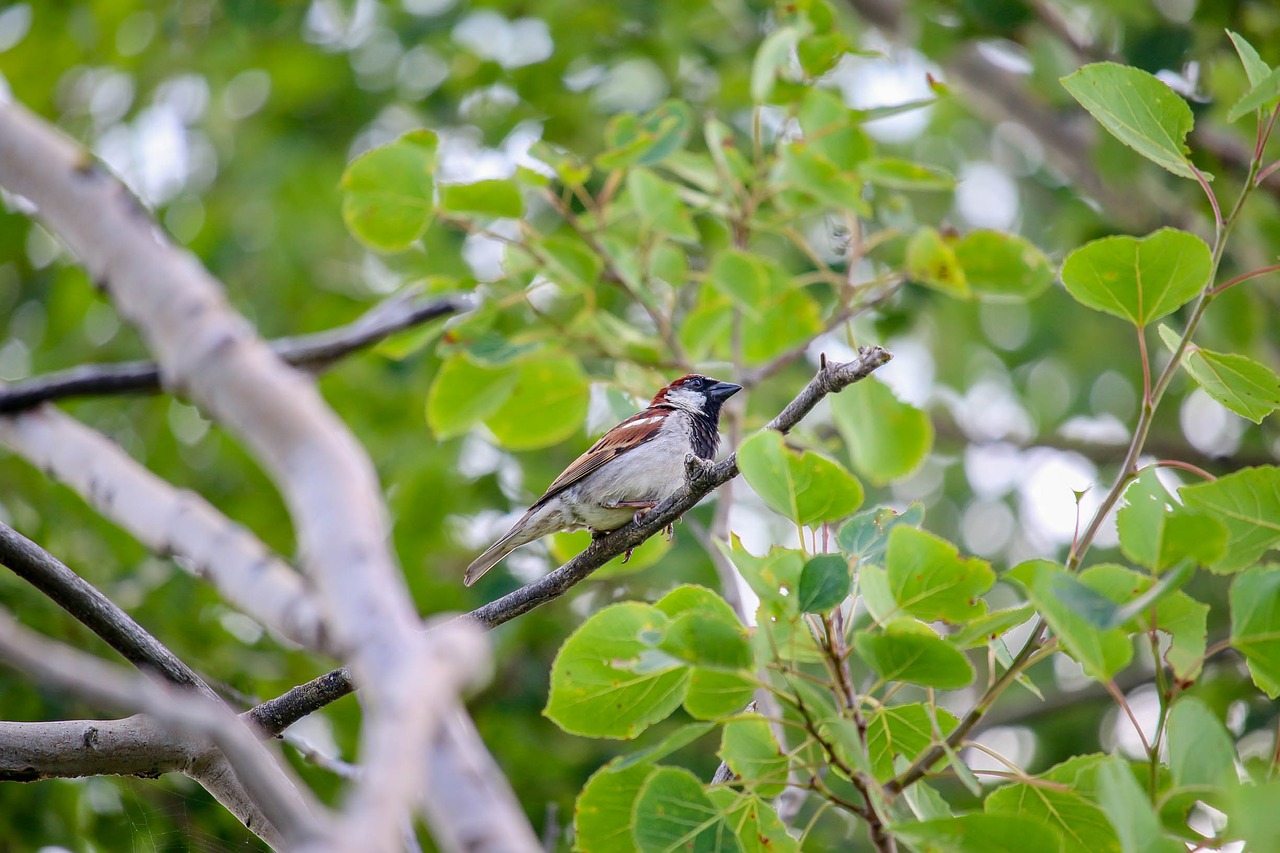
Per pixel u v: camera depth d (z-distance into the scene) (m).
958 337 18.64
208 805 8.89
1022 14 13.05
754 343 11.14
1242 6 12.79
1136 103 6.75
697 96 15.91
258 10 14.72
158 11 16.86
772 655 5.67
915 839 5.44
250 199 16.31
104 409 14.68
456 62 15.91
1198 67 13.17
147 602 11.60
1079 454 17.09
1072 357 18.12
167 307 3.62
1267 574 5.63
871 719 6.39
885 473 10.43
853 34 15.71
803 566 5.81
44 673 3.13
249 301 15.73
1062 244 15.81
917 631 6.01
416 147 9.02
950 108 19.05
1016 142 18.86
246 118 17.17
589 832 6.51
